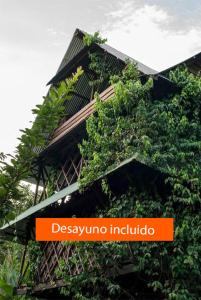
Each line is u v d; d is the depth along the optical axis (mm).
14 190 2717
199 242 8461
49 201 11688
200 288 8031
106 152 9836
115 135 9852
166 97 10875
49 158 14812
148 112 9781
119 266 9023
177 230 8211
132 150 9172
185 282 8008
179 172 8945
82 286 9672
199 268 8305
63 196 10836
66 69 15242
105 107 10359
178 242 8250
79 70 3209
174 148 9438
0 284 2656
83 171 10086
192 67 12016
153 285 7953
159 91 10836
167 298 8078
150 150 9180
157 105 10086
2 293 2674
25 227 13930
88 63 14648
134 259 8445
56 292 12984
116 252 8797
